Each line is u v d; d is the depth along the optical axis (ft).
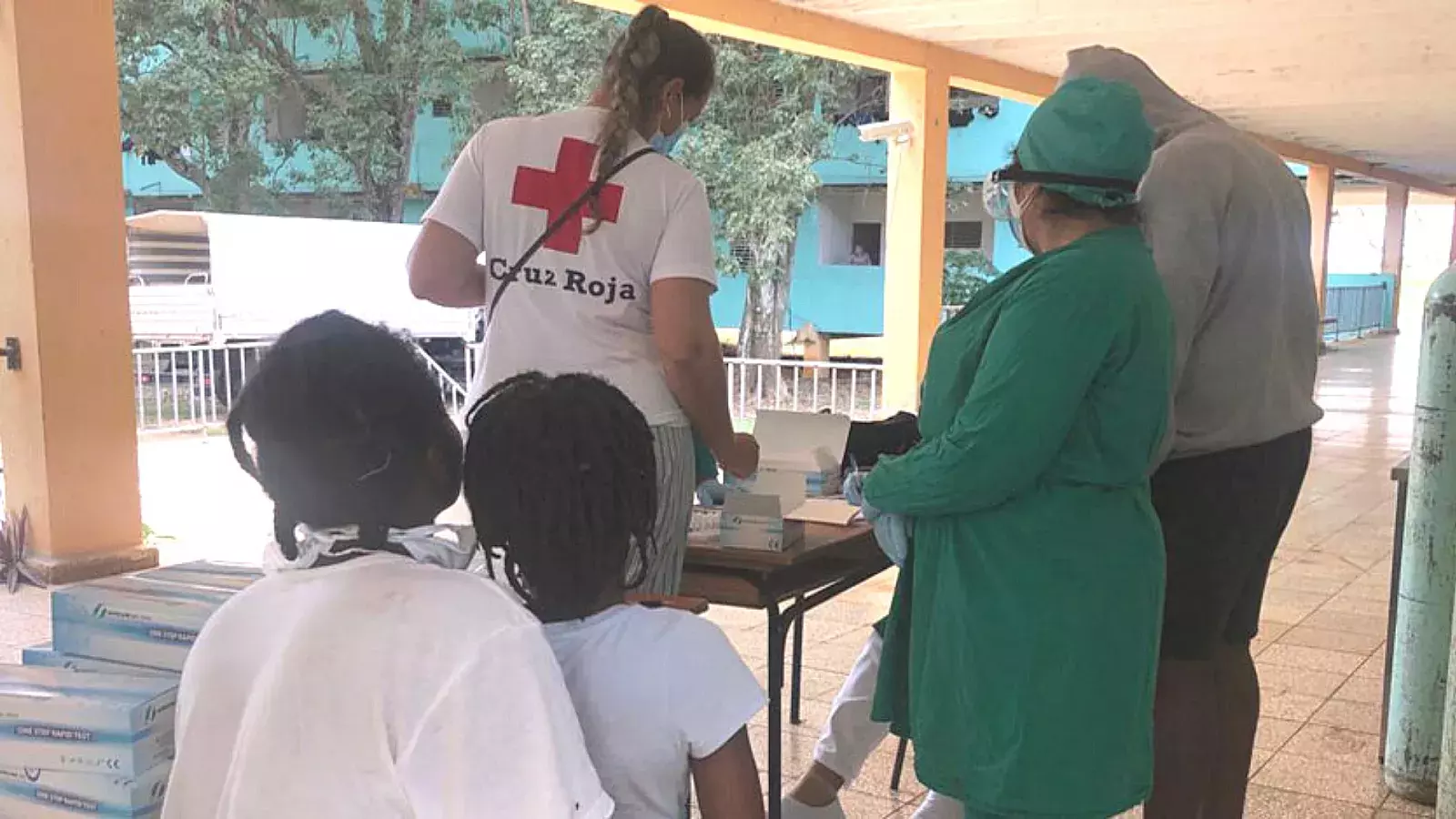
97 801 5.39
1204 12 25.90
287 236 41.22
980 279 53.01
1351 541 21.57
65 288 17.34
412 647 4.09
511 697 4.07
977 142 55.62
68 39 17.16
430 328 44.04
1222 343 7.52
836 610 16.96
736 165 44.91
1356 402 44.68
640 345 7.49
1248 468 7.68
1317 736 12.13
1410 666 10.57
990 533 6.44
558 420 4.92
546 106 44.06
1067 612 6.31
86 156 17.46
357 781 4.02
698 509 8.88
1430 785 10.54
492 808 3.99
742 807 5.13
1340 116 45.11
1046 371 6.04
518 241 7.45
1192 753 7.79
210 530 23.21
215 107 46.37
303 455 4.43
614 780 5.05
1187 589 7.79
